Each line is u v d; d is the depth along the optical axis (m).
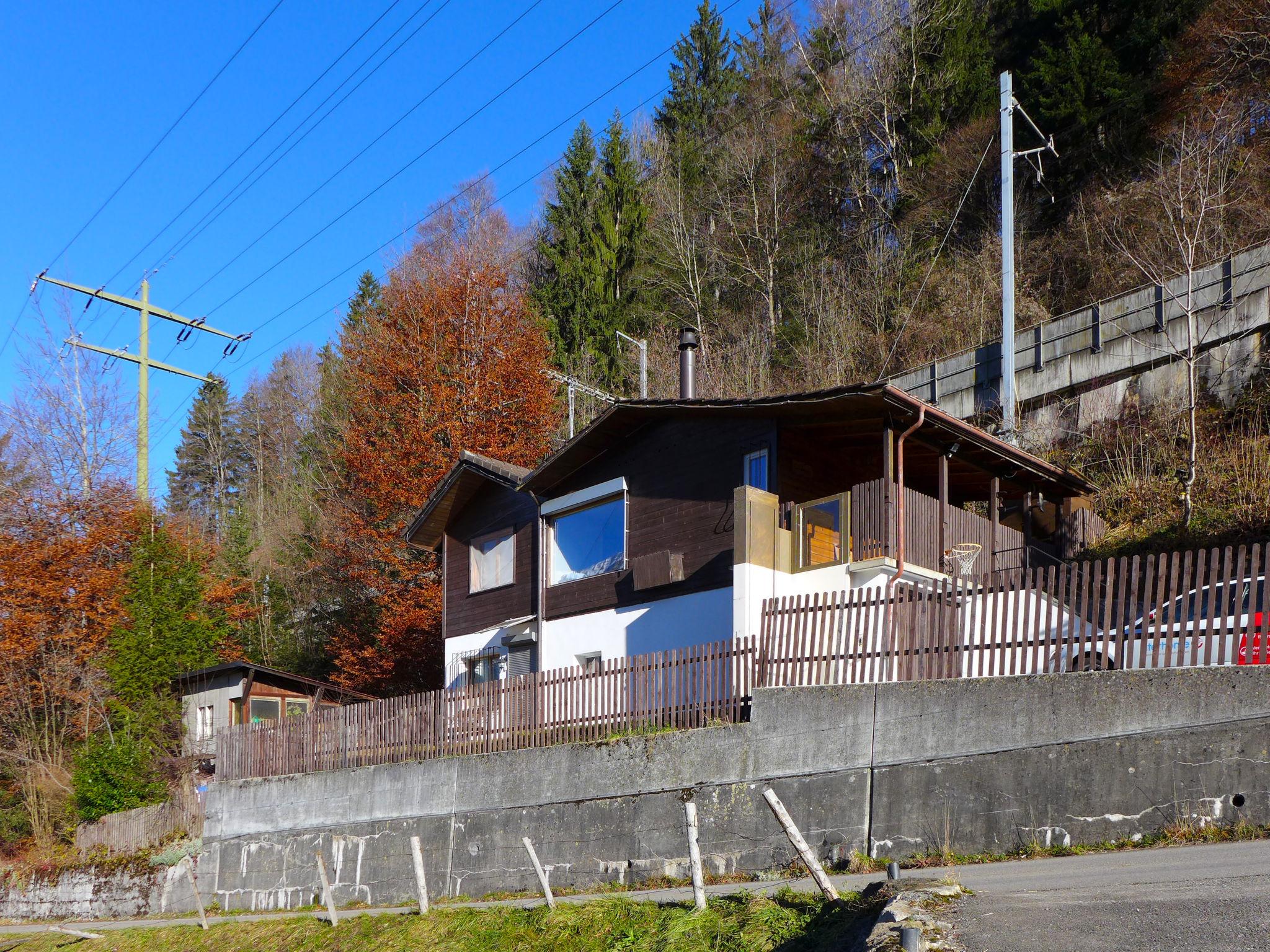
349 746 21.23
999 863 11.08
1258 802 10.11
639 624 20.86
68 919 25.61
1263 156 30.36
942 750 12.39
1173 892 7.95
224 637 35.62
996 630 12.52
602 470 22.50
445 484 26.30
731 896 11.71
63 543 32.22
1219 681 10.56
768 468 19.14
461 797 18.08
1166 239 29.55
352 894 19.67
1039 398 27.75
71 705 31.75
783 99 54.38
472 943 13.49
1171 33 36.50
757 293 48.97
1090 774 11.18
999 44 46.12
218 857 22.92
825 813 13.29
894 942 7.25
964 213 43.19
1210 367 24.28
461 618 26.47
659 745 15.30
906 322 38.94
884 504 17.48
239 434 71.38
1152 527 21.77
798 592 18.34
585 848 15.88
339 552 37.53
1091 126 37.34
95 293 33.12
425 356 36.91
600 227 49.62
